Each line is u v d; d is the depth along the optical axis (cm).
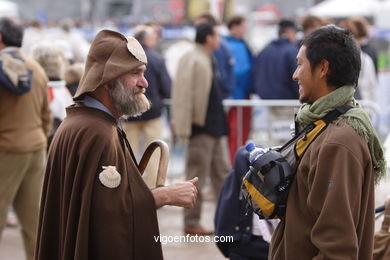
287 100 1177
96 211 434
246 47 1306
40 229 466
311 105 412
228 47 1176
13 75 706
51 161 464
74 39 1310
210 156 970
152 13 3603
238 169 604
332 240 380
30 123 735
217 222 623
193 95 941
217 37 956
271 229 596
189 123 939
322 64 406
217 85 964
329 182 385
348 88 406
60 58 911
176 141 1275
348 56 404
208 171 977
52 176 461
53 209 462
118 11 3844
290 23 1196
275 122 1171
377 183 418
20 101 723
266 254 595
